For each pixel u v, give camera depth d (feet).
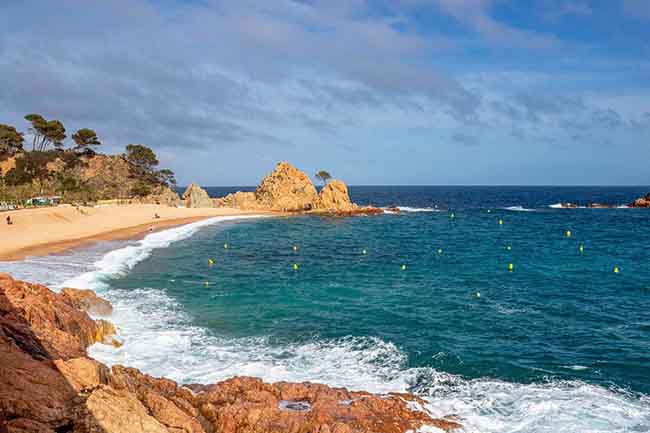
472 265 160.35
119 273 134.31
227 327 87.66
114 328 77.97
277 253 190.39
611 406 57.26
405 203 606.55
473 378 66.08
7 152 410.52
